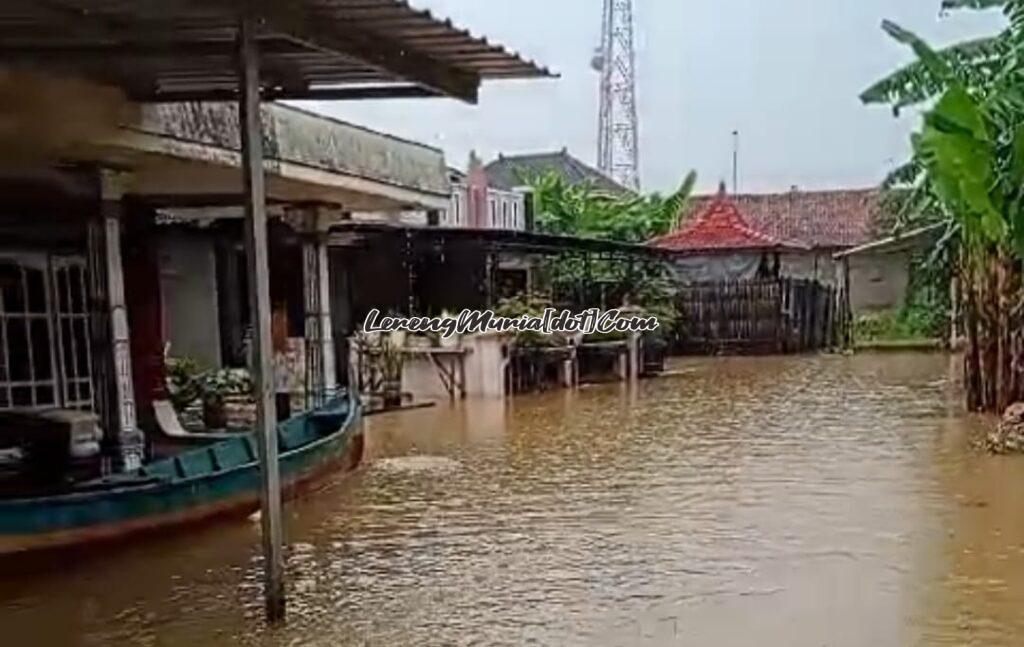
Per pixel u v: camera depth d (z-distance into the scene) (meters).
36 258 12.41
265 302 7.03
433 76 7.92
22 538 7.79
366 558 8.38
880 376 22.34
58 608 7.25
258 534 9.22
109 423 9.79
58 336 12.61
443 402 19.33
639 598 7.15
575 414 17.27
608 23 56.69
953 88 12.58
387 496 10.87
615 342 23.02
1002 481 10.79
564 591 7.35
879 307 33.06
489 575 7.80
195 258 17.50
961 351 20.95
